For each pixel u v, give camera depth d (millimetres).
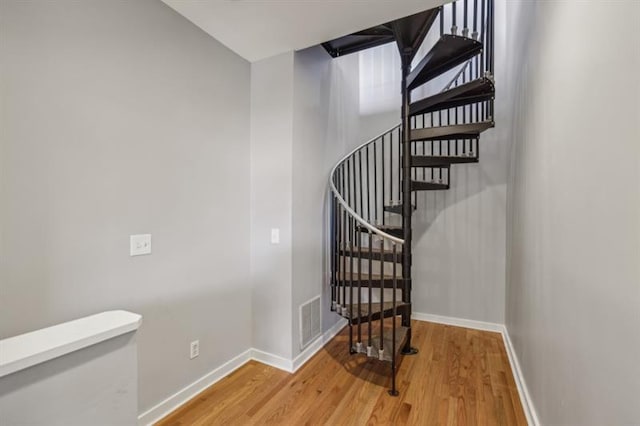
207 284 2174
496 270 3236
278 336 2469
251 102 2572
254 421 1824
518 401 2021
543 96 1711
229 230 2363
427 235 3527
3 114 1222
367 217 3637
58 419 914
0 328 1219
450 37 2119
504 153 3178
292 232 2438
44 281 1344
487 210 3268
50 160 1361
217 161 2250
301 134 2547
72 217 1439
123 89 1644
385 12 1910
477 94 2539
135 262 1711
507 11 3084
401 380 2271
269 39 2223
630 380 812
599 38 1014
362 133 3838
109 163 1585
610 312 928
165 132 1873
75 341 939
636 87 788
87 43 1489
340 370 2418
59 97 1390
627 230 833
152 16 1785
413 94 3641
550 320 1528
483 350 2775
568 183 1307
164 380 1874
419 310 3578
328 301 2992
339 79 3250
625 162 845
